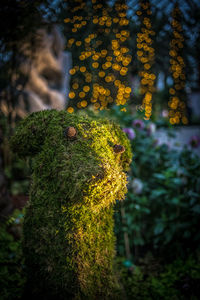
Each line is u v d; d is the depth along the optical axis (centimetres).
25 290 92
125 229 135
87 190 74
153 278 129
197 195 143
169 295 119
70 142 80
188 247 146
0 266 115
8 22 129
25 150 91
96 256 86
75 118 85
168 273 132
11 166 184
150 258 145
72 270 81
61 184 77
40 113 89
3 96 165
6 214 143
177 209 149
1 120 162
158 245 156
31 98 236
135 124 156
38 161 85
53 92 304
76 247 81
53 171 79
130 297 115
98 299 87
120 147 83
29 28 136
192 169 154
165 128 182
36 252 83
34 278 87
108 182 75
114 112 158
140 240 146
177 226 144
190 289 121
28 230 86
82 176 74
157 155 166
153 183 168
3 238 128
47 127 85
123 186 81
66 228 81
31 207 86
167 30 134
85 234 83
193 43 134
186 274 131
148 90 133
